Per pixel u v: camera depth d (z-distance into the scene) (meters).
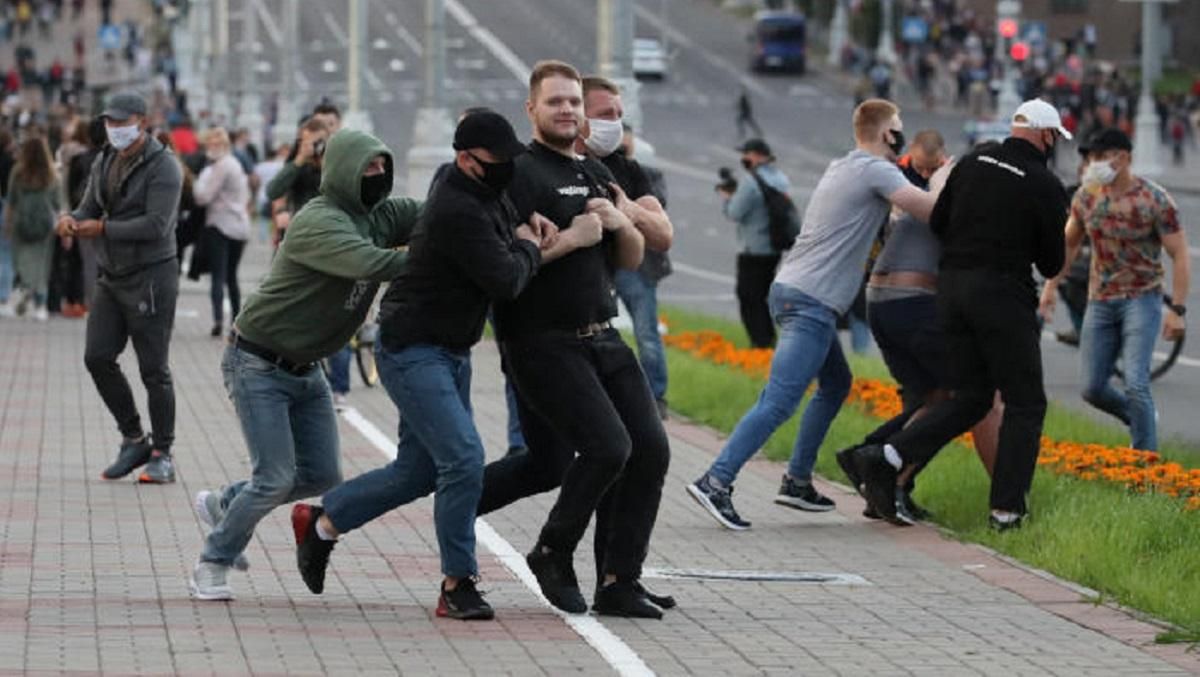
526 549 25.39
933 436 27.06
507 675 19.03
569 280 21.17
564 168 21.39
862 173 27.50
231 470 31.47
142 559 24.30
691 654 19.98
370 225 21.67
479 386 43.38
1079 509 26.52
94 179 29.88
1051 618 21.81
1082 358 32.88
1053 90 165.38
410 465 21.73
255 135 125.81
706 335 49.44
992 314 26.53
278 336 21.69
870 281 28.25
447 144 64.69
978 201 26.64
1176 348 46.41
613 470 21.16
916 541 26.39
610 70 54.28
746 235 47.25
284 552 24.86
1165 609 21.92
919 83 192.00
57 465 31.77
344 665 19.25
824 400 28.22
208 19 164.00
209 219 51.56
